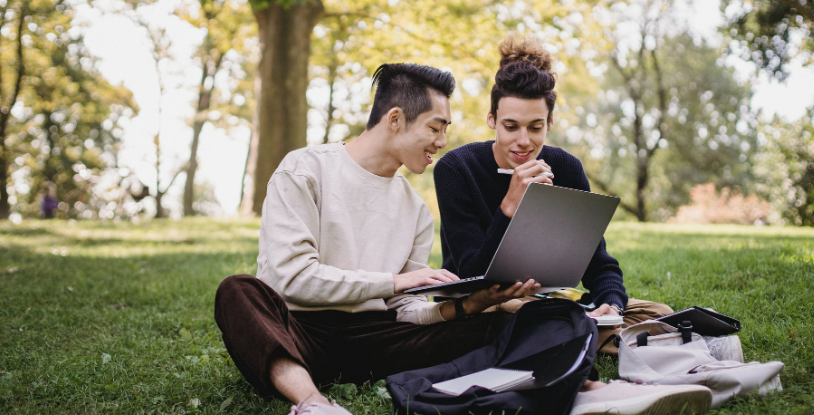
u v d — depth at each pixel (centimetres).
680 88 2820
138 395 252
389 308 271
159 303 468
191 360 303
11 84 2561
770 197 2094
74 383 264
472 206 284
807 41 1620
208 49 2656
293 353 204
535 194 210
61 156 3200
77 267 662
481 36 1539
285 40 1476
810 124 1973
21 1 2298
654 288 440
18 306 443
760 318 329
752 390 210
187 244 924
